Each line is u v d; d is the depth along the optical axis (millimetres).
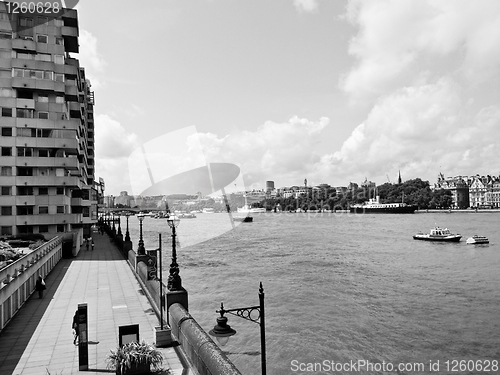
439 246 89250
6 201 51625
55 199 53438
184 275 48562
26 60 52812
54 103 54031
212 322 32969
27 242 46500
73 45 59438
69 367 14312
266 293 43094
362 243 94688
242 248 80688
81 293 27125
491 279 52188
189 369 13164
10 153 52125
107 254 51500
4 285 19875
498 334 31469
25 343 17094
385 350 28719
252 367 25953
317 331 31938
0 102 51875
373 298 42281
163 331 15602
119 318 20625
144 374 12883
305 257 70375
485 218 190875
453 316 36094
